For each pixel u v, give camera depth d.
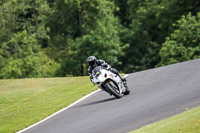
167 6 186.62
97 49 175.12
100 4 181.62
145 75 64.69
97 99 52.47
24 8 185.12
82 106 50.00
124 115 38.91
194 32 161.12
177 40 164.75
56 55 193.00
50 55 193.25
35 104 59.22
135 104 43.03
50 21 196.12
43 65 179.25
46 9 190.38
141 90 51.38
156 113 36.56
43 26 187.75
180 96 41.72
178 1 185.38
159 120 33.81
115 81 47.97
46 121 46.94
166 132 27.64
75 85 69.44
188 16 165.75
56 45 195.88
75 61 182.75
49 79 82.75
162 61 163.12
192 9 185.12
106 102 48.38
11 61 171.38
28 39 178.00
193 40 160.00
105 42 172.75
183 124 28.34
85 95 57.97
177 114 33.94
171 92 45.28
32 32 191.00
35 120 48.44
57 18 192.12
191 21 164.12
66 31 198.25
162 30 197.75
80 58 174.75
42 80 82.44
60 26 196.12
